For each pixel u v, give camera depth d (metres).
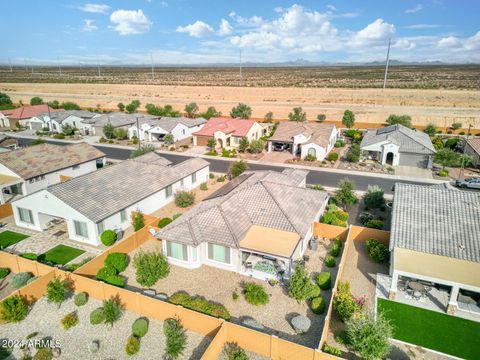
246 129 72.25
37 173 44.94
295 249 27.12
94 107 128.50
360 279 27.83
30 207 35.44
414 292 25.88
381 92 146.88
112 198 35.94
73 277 25.70
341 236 33.72
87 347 21.00
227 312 23.11
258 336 19.91
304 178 42.41
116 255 28.53
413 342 21.22
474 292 25.02
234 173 50.06
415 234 27.86
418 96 134.12
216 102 136.12
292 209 32.09
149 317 23.50
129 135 80.81
